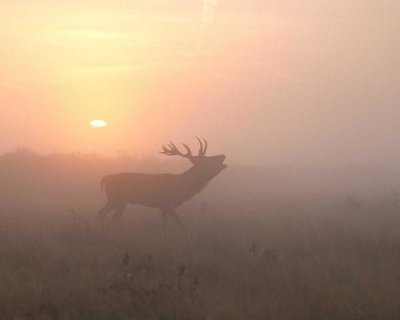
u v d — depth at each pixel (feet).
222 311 24.56
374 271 30.81
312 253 35.78
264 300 26.02
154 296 26.73
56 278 30.25
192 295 27.02
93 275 30.22
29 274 30.76
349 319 23.72
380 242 38.14
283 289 28.17
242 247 38.27
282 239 40.63
